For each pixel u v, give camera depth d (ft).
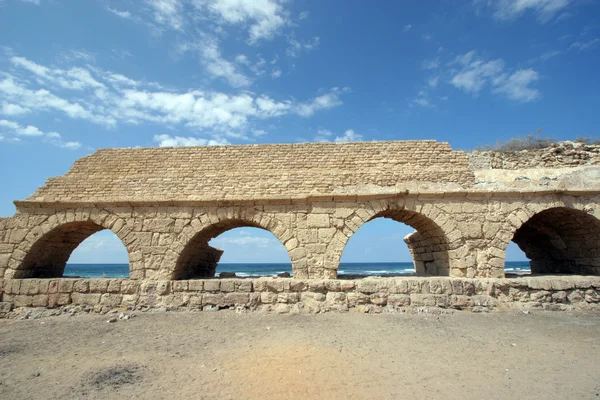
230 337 30.42
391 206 42.83
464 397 18.67
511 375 21.65
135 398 19.02
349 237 42.11
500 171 45.42
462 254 41.96
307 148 47.24
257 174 45.34
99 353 27.14
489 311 38.17
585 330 31.76
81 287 41.96
